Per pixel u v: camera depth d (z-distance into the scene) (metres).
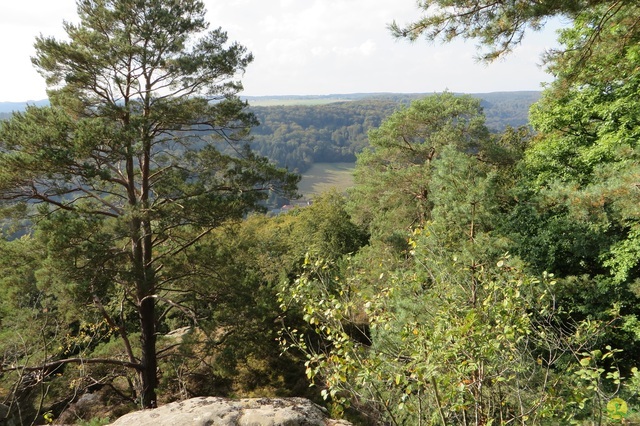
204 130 14.73
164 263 14.12
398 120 20.91
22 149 11.88
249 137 15.52
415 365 3.99
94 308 13.89
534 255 12.44
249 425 4.17
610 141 13.20
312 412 4.55
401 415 5.14
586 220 11.03
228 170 14.45
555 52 8.30
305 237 29.12
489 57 6.98
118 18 12.99
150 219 12.69
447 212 9.59
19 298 12.44
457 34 6.95
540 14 6.24
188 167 15.26
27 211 12.52
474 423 4.51
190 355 13.79
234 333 14.11
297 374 15.20
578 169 15.13
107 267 12.91
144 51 12.43
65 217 12.13
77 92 13.61
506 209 15.59
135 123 12.38
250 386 15.12
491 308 4.51
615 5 6.90
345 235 31.42
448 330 3.89
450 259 6.27
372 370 4.12
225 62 13.84
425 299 5.52
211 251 14.20
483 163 19.16
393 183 20.34
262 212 14.65
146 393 13.93
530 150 18.64
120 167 15.39
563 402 4.30
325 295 5.13
